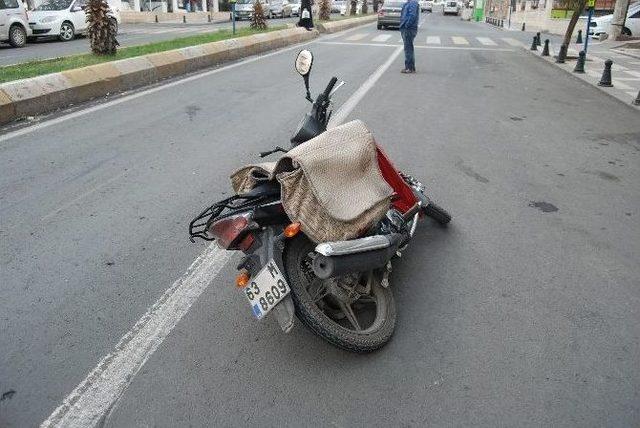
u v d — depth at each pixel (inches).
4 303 133.2
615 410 102.4
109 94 376.2
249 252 112.2
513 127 301.4
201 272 148.2
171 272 148.0
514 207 191.2
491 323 127.4
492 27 1269.7
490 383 109.1
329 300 126.2
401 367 113.5
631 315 130.7
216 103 350.6
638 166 238.1
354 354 117.3
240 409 102.4
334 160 113.0
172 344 120.0
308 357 116.5
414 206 142.3
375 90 400.5
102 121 301.4
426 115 324.5
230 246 112.9
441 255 157.5
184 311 131.4
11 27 655.1
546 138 280.4
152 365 113.6
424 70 507.5
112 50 492.1
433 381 109.7
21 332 123.0
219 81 433.4
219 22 1358.3
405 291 139.7
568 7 569.9
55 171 220.8
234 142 263.7
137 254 156.8
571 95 401.4
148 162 233.1
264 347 119.5
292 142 135.9
